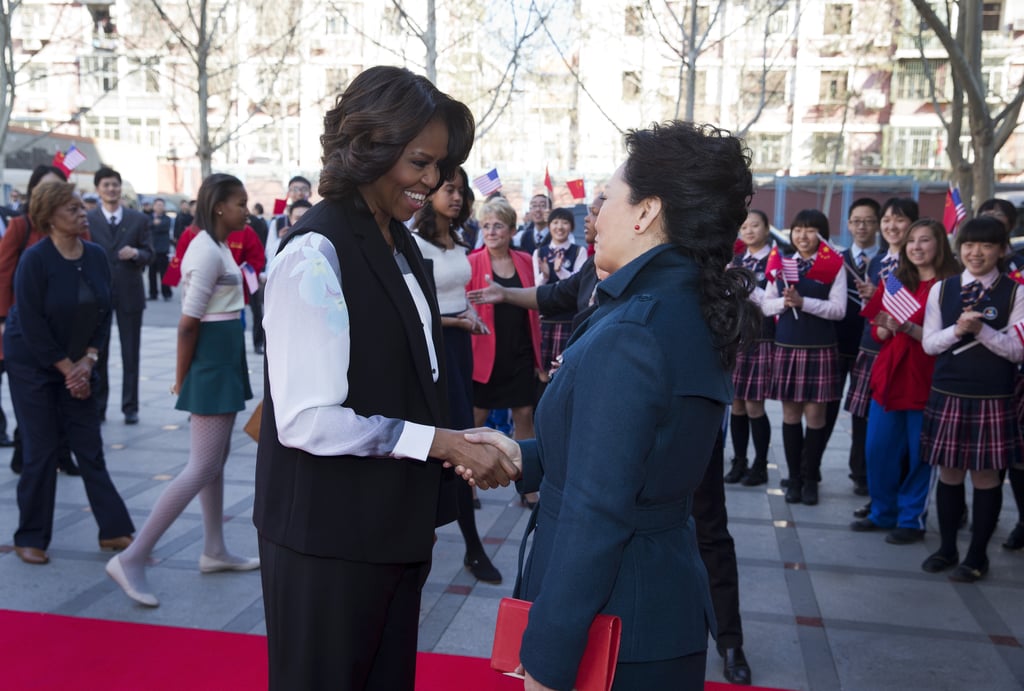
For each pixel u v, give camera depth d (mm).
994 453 3686
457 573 3828
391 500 1690
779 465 5863
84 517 4387
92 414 3896
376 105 1656
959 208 4895
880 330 4289
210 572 3699
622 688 1456
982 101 5719
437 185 1808
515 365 4578
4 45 11008
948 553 3973
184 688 2680
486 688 2789
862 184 26375
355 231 1703
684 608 1495
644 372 1367
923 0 5508
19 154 24031
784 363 4895
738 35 20906
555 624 1354
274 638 1755
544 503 1568
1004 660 3119
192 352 3389
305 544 1661
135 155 31141
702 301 1452
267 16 17438
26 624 3154
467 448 1696
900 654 3148
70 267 3678
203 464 3441
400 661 1932
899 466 4406
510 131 23969
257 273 5836
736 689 2859
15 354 3709
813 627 3365
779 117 29344
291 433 1592
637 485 1368
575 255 6270
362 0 14398
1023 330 3457
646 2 11320
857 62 23781
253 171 29969
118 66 31516
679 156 1463
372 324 1692
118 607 3330
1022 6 23188
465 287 4145
